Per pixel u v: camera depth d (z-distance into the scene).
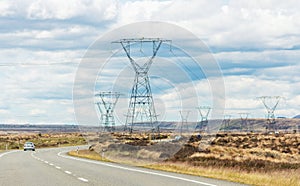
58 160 42.03
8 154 59.53
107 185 18.67
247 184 18.88
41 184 19.50
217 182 19.61
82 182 20.05
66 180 21.09
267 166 37.53
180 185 18.33
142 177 22.25
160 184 18.80
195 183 19.12
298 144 91.38
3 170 28.38
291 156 59.22
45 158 46.75
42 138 178.00
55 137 194.62
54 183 19.81
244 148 76.00
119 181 20.23
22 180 21.44
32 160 42.06
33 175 24.30
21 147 108.88
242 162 40.69
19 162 38.31
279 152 67.25
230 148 74.19
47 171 27.17
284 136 132.12
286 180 20.84
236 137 127.00
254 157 53.09
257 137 126.06
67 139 169.75
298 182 20.31
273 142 99.94
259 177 22.16
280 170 32.66
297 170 32.84
